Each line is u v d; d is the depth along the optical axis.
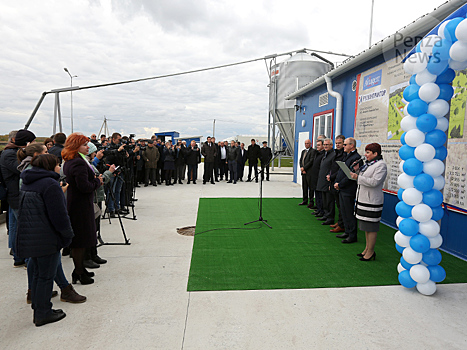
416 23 4.53
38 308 2.65
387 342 2.47
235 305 3.02
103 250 4.61
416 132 3.26
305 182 7.91
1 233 5.37
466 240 4.34
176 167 11.95
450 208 4.59
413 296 3.25
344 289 3.39
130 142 7.55
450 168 4.60
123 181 6.64
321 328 2.65
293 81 14.84
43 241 2.55
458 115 4.43
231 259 4.27
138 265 4.03
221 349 2.36
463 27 2.72
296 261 4.21
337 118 8.23
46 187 2.53
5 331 2.59
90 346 2.39
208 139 12.09
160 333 2.56
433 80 3.21
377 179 3.94
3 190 3.74
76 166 3.22
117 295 3.21
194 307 2.98
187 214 6.97
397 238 3.41
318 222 6.34
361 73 7.17
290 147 15.82
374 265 4.08
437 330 2.65
